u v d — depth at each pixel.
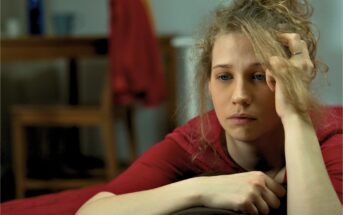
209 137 0.95
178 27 3.11
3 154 3.26
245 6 0.85
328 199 0.71
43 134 3.36
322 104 0.87
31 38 2.61
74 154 3.21
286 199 0.76
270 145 0.85
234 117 0.79
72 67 3.07
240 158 0.91
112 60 2.50
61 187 2.76
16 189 2.76
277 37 0.78
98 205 0.82
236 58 0.78
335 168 0.81
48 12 3.27
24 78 3.38
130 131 2.96
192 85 0.98
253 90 0.78
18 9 3.35
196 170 0.99
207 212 0.69
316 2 2.69
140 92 2.56
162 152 1.03
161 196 0.77
